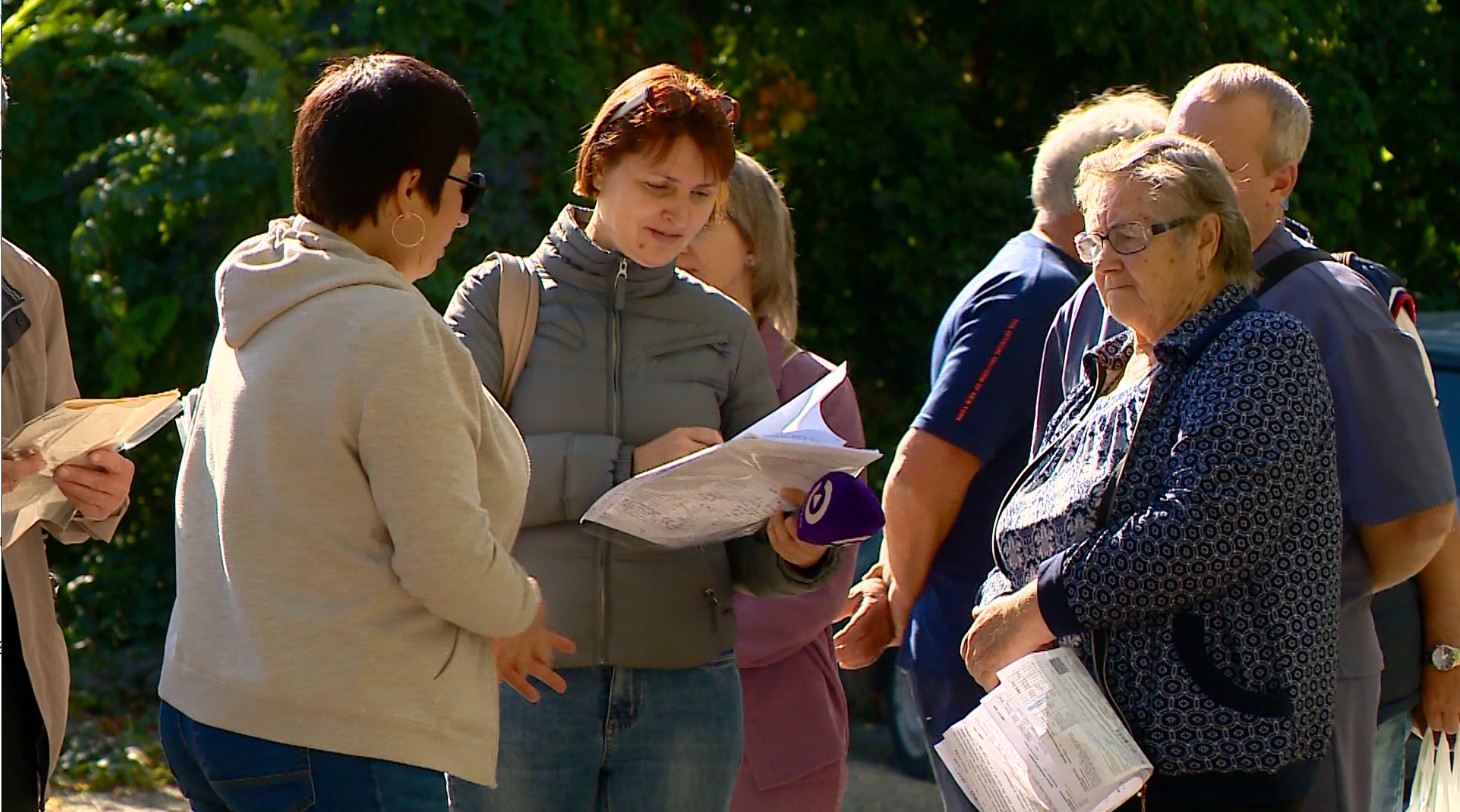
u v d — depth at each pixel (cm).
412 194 1037
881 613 1516
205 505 1028
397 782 995
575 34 3039
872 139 3428
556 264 1236
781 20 3425
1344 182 3469
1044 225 1475
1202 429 1057
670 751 1227
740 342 1271
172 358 3009
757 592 1253
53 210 3073
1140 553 1051
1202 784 1062
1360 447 1262
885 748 2834
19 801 1199
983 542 1419
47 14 3041
